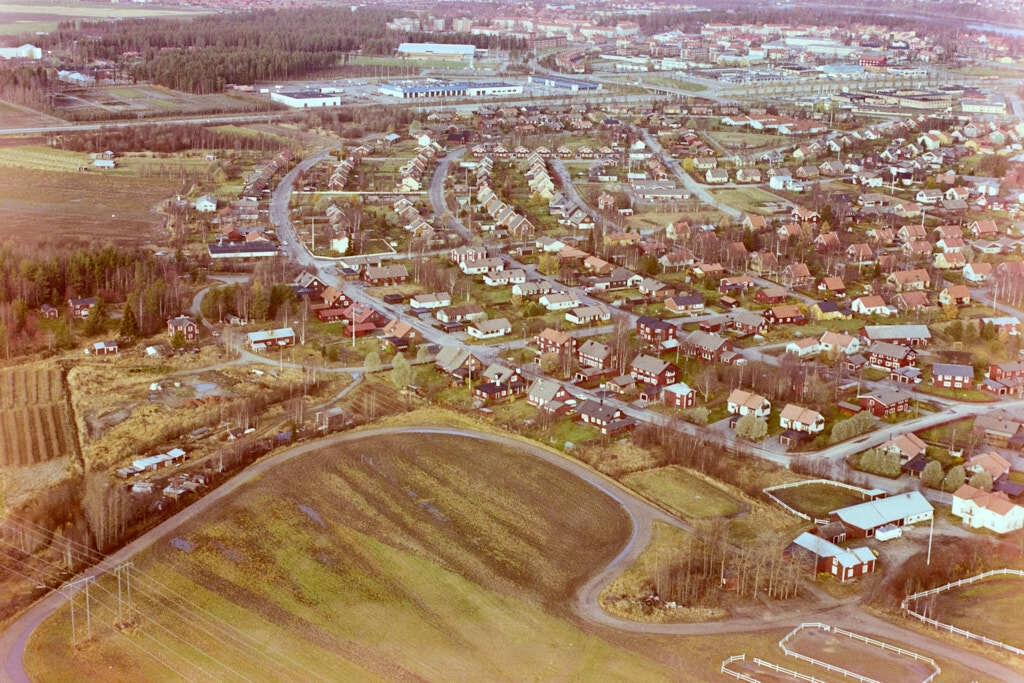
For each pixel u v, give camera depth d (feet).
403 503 538.88
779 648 430.20
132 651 421.18
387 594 464.65
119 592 459.73
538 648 430.20
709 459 586.04
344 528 514.27
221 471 565.12
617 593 467.93
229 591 463.42
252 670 411.54
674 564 487.20
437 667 417.28
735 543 505.25
